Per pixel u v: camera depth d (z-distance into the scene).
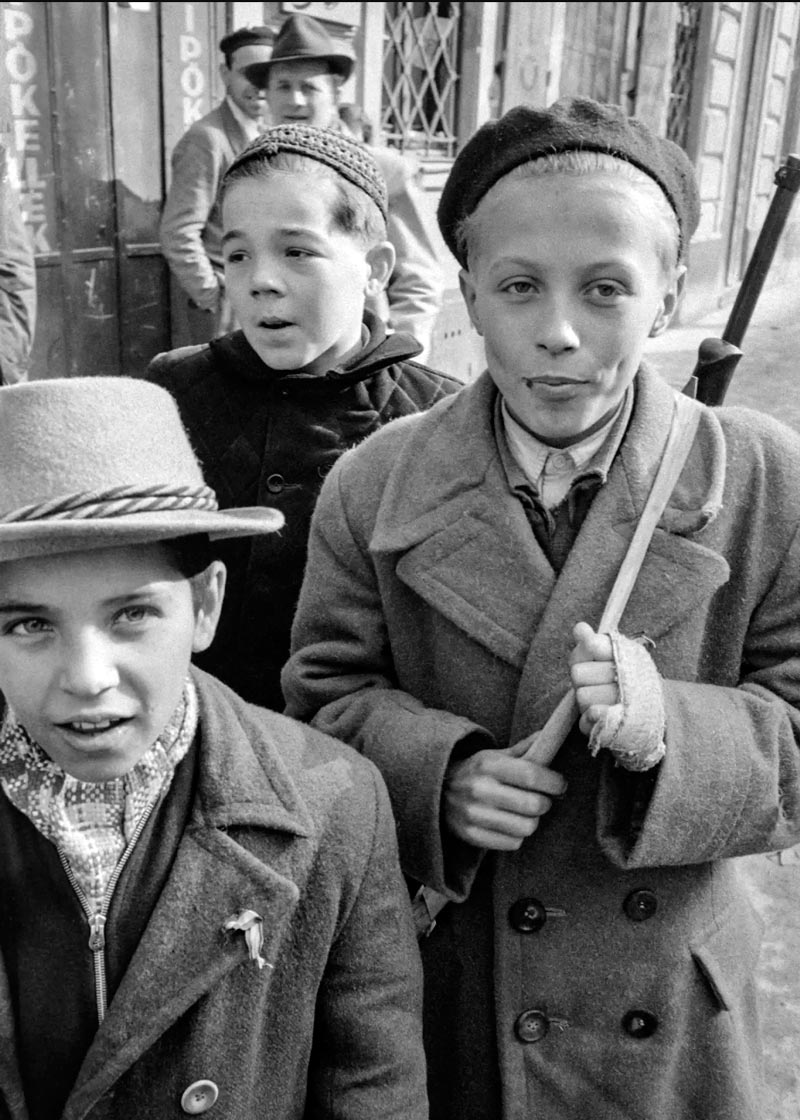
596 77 6.89
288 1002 1.02
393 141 5.61
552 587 1.09
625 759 1.00
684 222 1.03
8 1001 0.93
